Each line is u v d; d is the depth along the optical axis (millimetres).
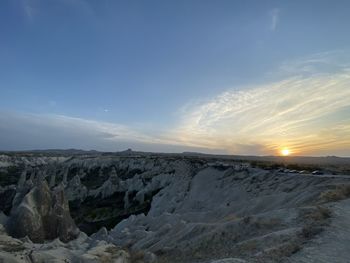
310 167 65875
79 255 30531
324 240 17703
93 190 95688
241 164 76562
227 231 25156
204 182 67062
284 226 22234
